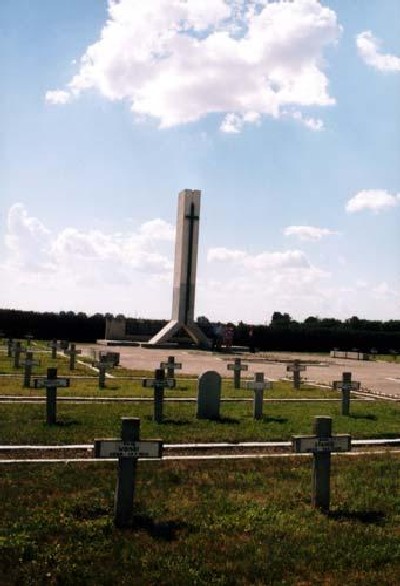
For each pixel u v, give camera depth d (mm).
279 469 10688
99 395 19359
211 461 11211
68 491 8820
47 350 43719
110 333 63562
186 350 53656
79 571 6094
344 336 71188
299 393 22562
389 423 16141
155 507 8211
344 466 11203
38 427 13359
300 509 8344
